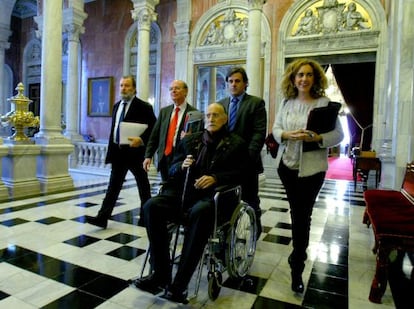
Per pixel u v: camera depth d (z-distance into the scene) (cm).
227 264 231
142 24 948
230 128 289
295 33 927
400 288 260
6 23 1319
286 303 229
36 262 285
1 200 528
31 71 1502
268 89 953
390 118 678
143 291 238
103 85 1256
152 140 351
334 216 496
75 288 240
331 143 230
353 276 277
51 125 633
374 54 859
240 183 248
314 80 243
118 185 388
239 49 996
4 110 1486
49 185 616
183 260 210
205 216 211
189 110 334
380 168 751
